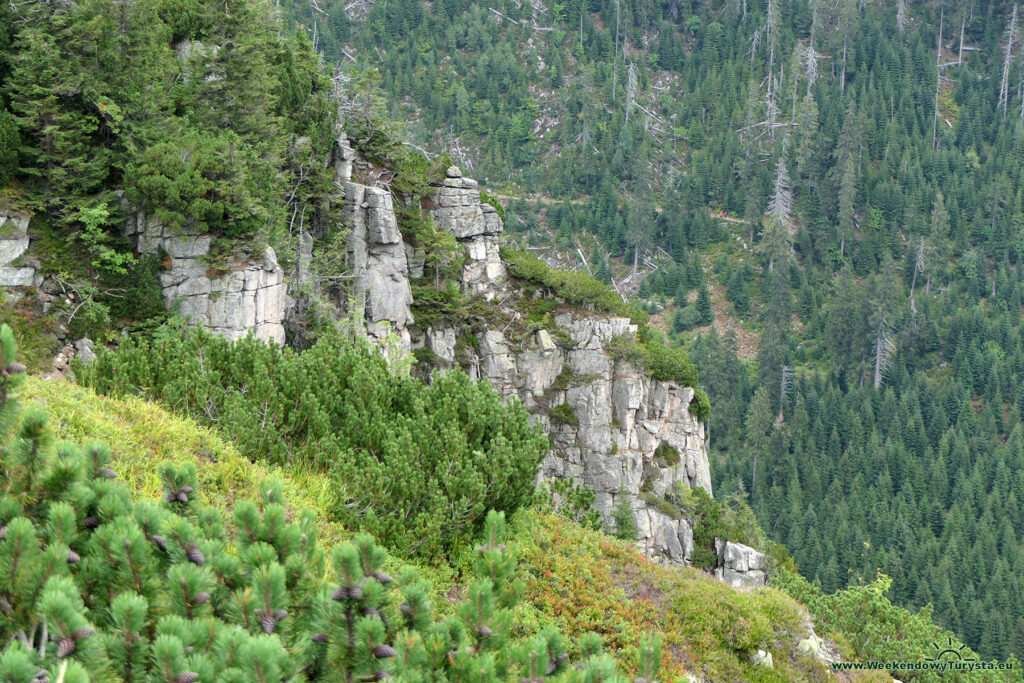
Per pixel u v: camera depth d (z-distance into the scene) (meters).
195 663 9.56
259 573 11.06
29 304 38.50
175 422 22.64
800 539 129.38
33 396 20.98
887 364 191.12
